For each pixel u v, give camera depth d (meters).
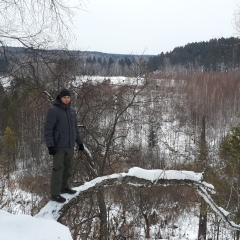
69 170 5.47
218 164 14.89
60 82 9.21
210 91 44.53
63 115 5.19
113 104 11.10
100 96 11.05
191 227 17.95
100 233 8.65
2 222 3.64
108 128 11.94
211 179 13.19
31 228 3.58
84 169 11.79
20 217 3.83
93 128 11.54
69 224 8.09
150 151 16.66
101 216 9.77
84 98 10.61
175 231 17.05
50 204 5.20
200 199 14.98
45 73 7.93
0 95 6.98
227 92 45.38
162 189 17.12
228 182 12.78
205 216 15.88
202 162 14.58
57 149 5.20
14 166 18.92
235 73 48.50
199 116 38.34
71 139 5.29
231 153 13.27
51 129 5.11
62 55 6.61
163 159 16.59
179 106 36.50
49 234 3.52
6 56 5.04
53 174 5.27
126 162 12.01
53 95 9.33
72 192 5.53
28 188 11.05
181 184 6.15
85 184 5.83
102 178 5.92
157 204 16.86
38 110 9.97
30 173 14.82
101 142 12.17
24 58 5.53
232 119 38.59
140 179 6.02
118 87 10.88
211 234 16.88
